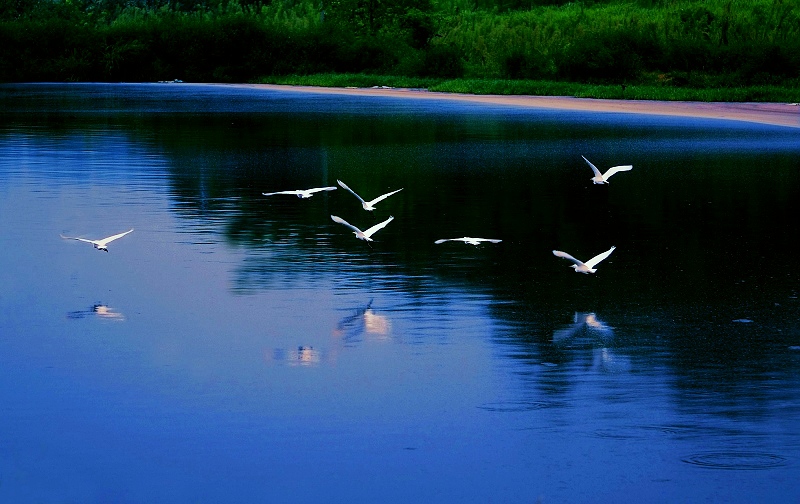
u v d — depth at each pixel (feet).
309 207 69.46
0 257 53.47
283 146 110.93
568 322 42.14
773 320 42.29
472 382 35.09
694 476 28.19
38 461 29.27
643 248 56.59
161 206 69.26
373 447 30.07
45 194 73.77
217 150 106.22
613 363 36.96
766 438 30.48
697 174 85.92
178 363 37.09
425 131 130.00
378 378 35.53
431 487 27.71
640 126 138.00
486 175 85.51
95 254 54.29
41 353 38.19
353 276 49.80
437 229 61.77
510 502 26.94
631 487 27.66
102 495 27.43
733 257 54.19
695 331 40.81
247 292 46.70
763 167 90.63
